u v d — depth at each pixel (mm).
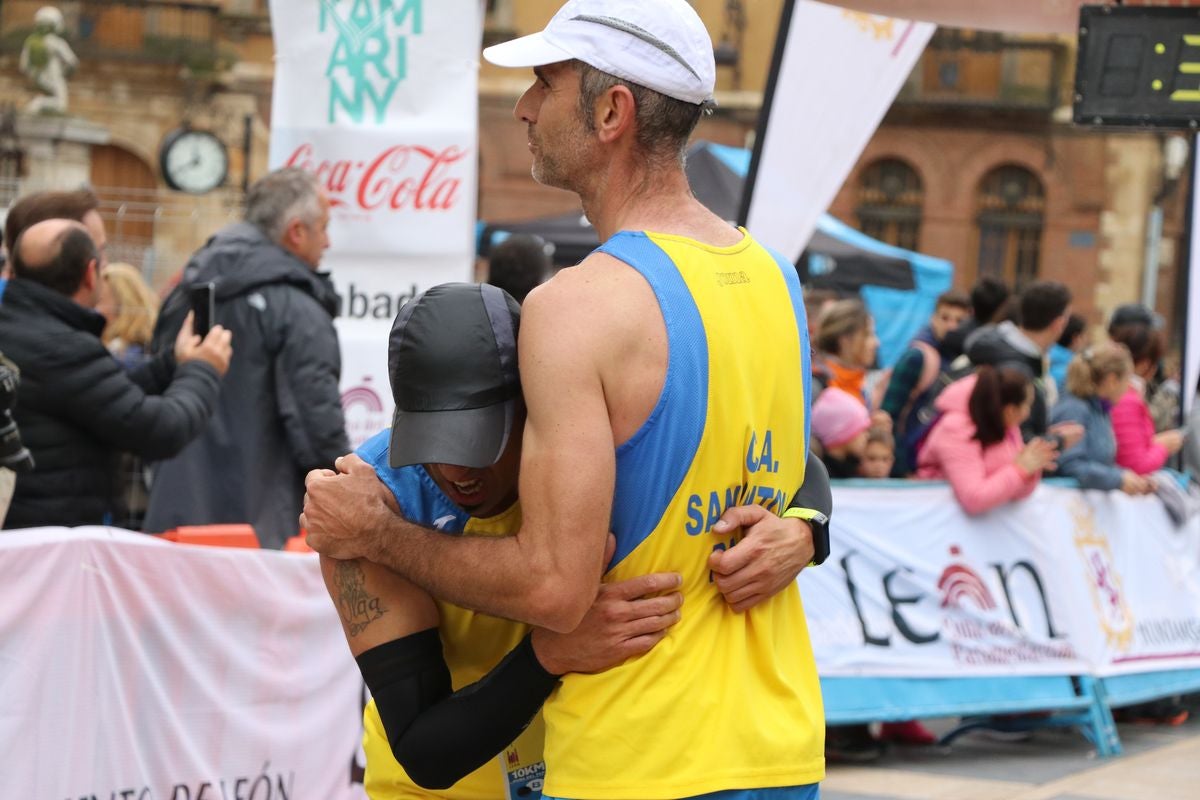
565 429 1856
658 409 1898
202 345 4254
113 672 3209
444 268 5543
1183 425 7934
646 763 1919
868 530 5492
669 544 1945
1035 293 6297
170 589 3361
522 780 2178
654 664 1935
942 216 32000
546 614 1860
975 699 5555
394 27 5520
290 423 4734
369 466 2064
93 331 4062
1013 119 31641
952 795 4887
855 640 5371
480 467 1931
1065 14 5172
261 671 3654
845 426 5586
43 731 3025
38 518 3900
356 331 5570
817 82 5633
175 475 4688
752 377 2016
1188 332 7922
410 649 2047
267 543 4750
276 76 5645
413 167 5531
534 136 2070
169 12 30609
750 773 1958
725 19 30109
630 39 1977
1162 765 5512
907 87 31812
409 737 2033
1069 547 5996
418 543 1973
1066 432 6004
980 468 5680
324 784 3902
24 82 30406
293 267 4809
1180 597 6750
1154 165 31203
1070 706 5766
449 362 1933
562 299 1899
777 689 2057
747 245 2090
